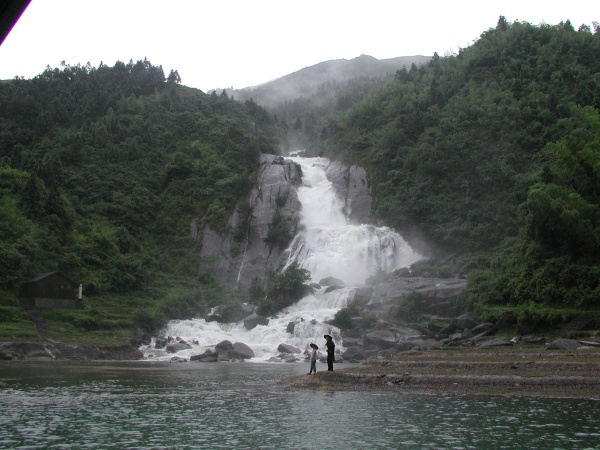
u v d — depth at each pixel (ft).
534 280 222.07
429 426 72.79
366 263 319.68
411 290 253.85
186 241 348.79
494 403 89.76
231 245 342.44
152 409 87.56
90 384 121.70
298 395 102.68
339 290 270.87
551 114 372.38
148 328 245.45
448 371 118.11
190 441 65.21
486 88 420.36
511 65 437.17
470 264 286.87
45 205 297.53
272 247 337.72
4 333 207.62
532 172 336.29
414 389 106.42
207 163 403.95
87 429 72.28
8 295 236.84
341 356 208.03
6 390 110.01
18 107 431.43
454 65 492.54
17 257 245.24
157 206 367.25
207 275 323.37
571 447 61.72
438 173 359.25
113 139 413.59
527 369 114.83
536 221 234.99
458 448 61.41
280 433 69.41
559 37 451.53
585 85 388.16
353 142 426.92
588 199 239.71
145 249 335.26
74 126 423.23
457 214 333.01
